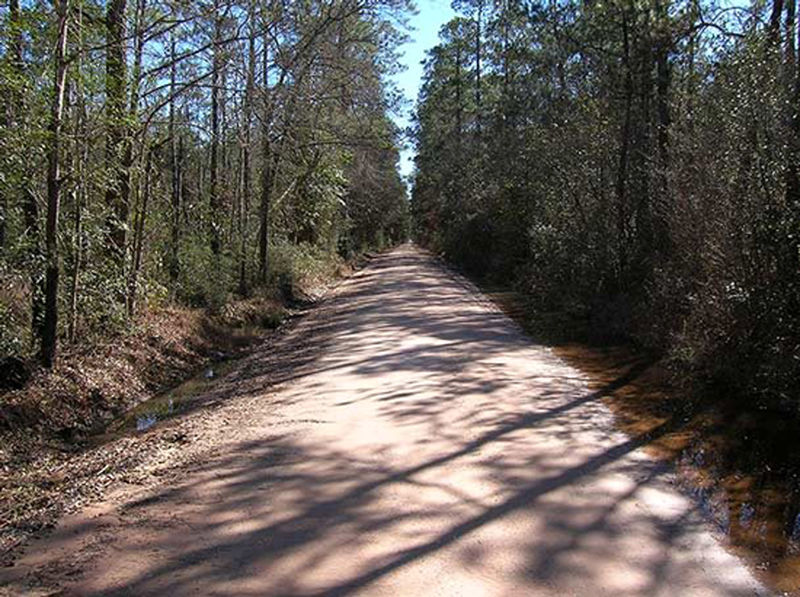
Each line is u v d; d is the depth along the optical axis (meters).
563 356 11.66
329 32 21.41
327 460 6.21
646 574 4.14
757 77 9.02
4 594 3.98
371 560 4.29
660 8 14.23
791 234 7.91
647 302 12.72
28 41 9.41
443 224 49.16
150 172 13.64
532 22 19.55
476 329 14.70
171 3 12.01
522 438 6.85
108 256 12.18
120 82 11.03
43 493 6.15
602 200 15.93
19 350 9.05
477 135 40.03
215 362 13.42
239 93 17.88
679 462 6.22
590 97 17.89
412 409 7.96
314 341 14.48
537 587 3.96
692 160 10.98
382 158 39.34
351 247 47.44
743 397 8.28
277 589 3.95
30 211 9.38
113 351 11.13
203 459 6.46
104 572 4.21
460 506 5.13
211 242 20.11
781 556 4.39
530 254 23.45
